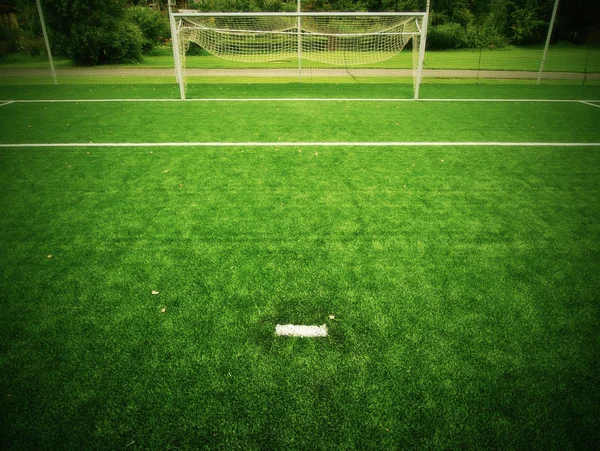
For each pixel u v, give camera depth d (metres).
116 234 4.08
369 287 3.23
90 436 2.04
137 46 21.61
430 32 29.59
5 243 3.90
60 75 16.94
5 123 8.61
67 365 2.48
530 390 2.30
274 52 17.38
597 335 2.73
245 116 9.42
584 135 7.85
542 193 5.14
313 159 6.42
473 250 3.79
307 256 3.68
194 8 31.25
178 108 10.30
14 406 2.20
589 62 22.14
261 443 2.00
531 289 3.21
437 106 10.71
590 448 1.97
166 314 2.92
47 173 5.78
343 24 18.50
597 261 3.62
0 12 29.67
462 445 1.99
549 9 32.84
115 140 7.43
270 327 2.79
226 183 5.43
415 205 4.77
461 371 2.43
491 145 7.20
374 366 2.47
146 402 2.23
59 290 3.19
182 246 3.86
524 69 19.00
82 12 19.67
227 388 2.31
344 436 2.04
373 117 9.40
